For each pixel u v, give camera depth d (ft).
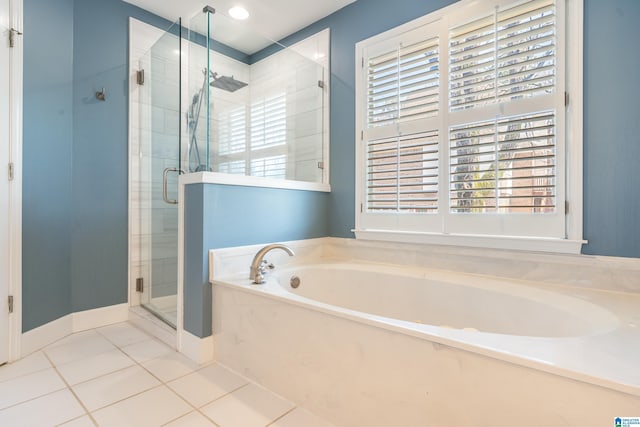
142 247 8.79
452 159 6.68
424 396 3.55
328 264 7.73
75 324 7.72
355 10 8.37
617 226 5.07
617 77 5.05
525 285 5.65
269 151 8.47
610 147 5.11
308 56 9.39
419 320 6.48
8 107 6.17
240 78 8.03
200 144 7.25
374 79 7.94
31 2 6.64
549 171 5.61
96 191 8.07
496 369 3.09
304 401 4.75
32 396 5.01
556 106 5.50
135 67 8.73
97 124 8.08
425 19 7.06
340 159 8.63
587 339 3.31
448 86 6.72
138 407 4.76
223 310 6.10
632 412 2.47
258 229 7.09
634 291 4.96
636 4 4.92
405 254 7.45
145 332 7.77
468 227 6.47
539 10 5.65
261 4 8.50
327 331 4.46
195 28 7.47
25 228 6.51
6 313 6.09
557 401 2.78
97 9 8.09
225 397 5.06
